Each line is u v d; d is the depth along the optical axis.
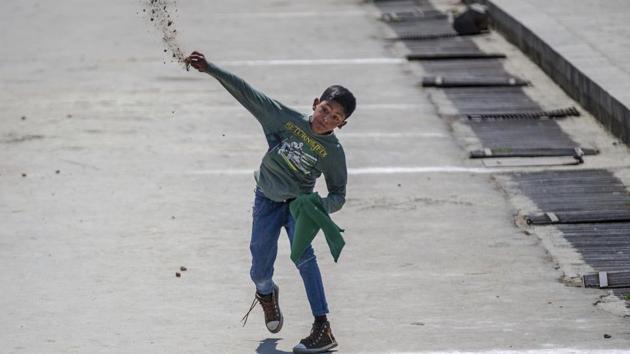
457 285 24.27
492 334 21.47
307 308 23.05
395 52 49.12
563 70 41.44
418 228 28.12
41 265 25.58
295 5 61.47
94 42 51.47
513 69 45.44
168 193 31.06
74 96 41.84
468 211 29.47
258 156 34.66
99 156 34.50
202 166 33.59
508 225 28.31
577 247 26.56
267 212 20.25
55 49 50.06
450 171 33.03
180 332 21.72
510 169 33.12
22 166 33.50
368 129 37.56
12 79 44.59
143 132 37.16
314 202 19.38
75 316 22.53
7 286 24.23
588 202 29.86
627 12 49.31
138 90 42.66
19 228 28.16
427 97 41.62
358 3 61.94
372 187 31.56
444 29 53.88
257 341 21.27
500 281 24.50
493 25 53.22
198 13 58.88
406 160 34.16
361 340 21.20
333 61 47.53
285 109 19.39
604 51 41.97
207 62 18.98
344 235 27.62
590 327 21.80
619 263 25.39
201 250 26.61
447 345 20.91
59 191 31.19
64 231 27.92
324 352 20.55
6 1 63.00
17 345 21.05
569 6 51.25
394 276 24.84
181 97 41.66
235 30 54.44
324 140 19.39
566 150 34.50
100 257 26.11
